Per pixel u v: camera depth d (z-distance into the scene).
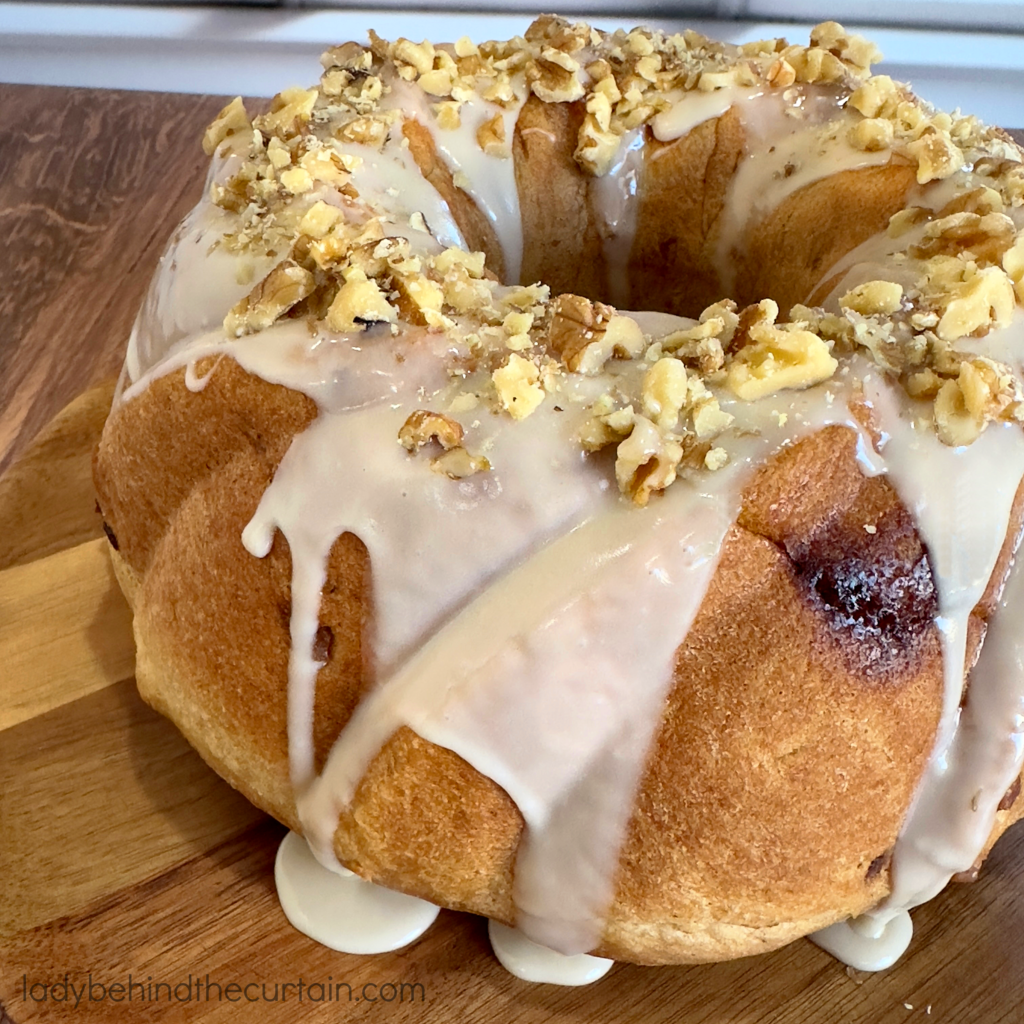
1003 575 0.24
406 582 0.23
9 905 0.27
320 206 0.27
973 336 0.24
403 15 0.63
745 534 0.22
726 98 0.35
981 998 0.26
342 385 0.24
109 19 0.65
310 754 0.25
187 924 0.27
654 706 0.23
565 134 0.36
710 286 0.37
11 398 0.46
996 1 0.60
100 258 0.53
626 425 0.22
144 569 0.28
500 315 0.25
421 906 0.27
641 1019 0.25
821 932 0.27
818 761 0.23
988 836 0.26
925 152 0.30
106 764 0.30
